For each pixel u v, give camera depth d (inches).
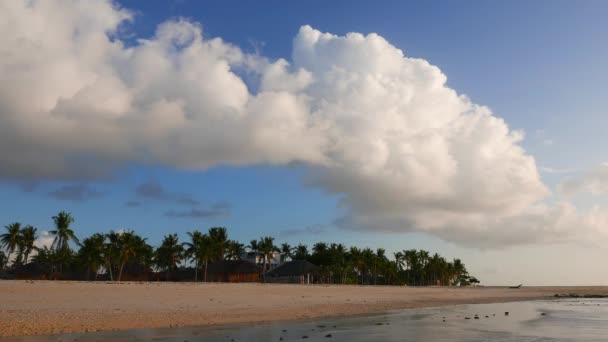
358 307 1929.1
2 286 1937.7
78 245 4778.5
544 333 1019.9
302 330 1066.7
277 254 6668.3
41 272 4677.7
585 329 1112.2
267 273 5403.5
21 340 844.6
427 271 7795.3
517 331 1061.1
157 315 1301.7
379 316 1507.1
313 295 2509.8
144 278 5187.0
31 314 1175.6
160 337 915.4
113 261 4815.5
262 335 965.8
